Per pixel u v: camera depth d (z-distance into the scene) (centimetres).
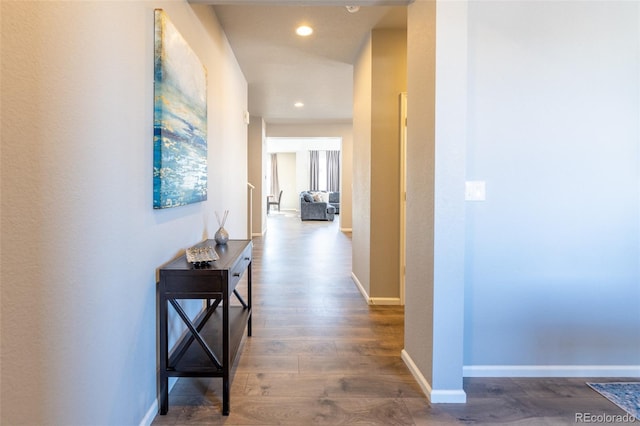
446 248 184
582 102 206
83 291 113
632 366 214
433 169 184
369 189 345
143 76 154
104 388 127
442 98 181
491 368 213
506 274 211
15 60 85
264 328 280
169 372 172
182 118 192
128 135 141
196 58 217
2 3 82
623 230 210
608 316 212
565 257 210
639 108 206
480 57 203
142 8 152
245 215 458
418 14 204
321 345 251
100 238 122
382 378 208
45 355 97
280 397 188
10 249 85
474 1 202
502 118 205
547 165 207
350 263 519
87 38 113
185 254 199
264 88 530
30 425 93
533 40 204
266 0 207
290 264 511
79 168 110
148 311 163
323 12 301
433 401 185
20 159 88
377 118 339
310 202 1102
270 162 1431
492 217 209
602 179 208
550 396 192
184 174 197
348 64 428
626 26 205
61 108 102
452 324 185
